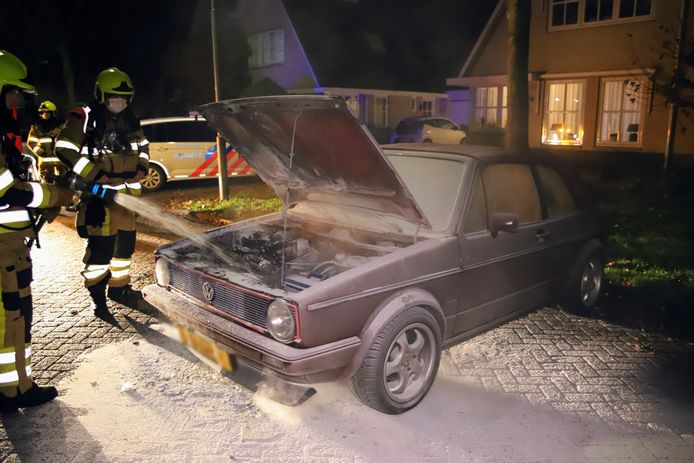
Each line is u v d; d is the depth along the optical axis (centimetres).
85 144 511
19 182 366
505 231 422
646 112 1561
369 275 358
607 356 472
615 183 1473
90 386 412
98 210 512
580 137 1719
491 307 448
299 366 327
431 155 467
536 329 529
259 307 356
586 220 547
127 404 389
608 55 1623
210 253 453
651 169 1555
